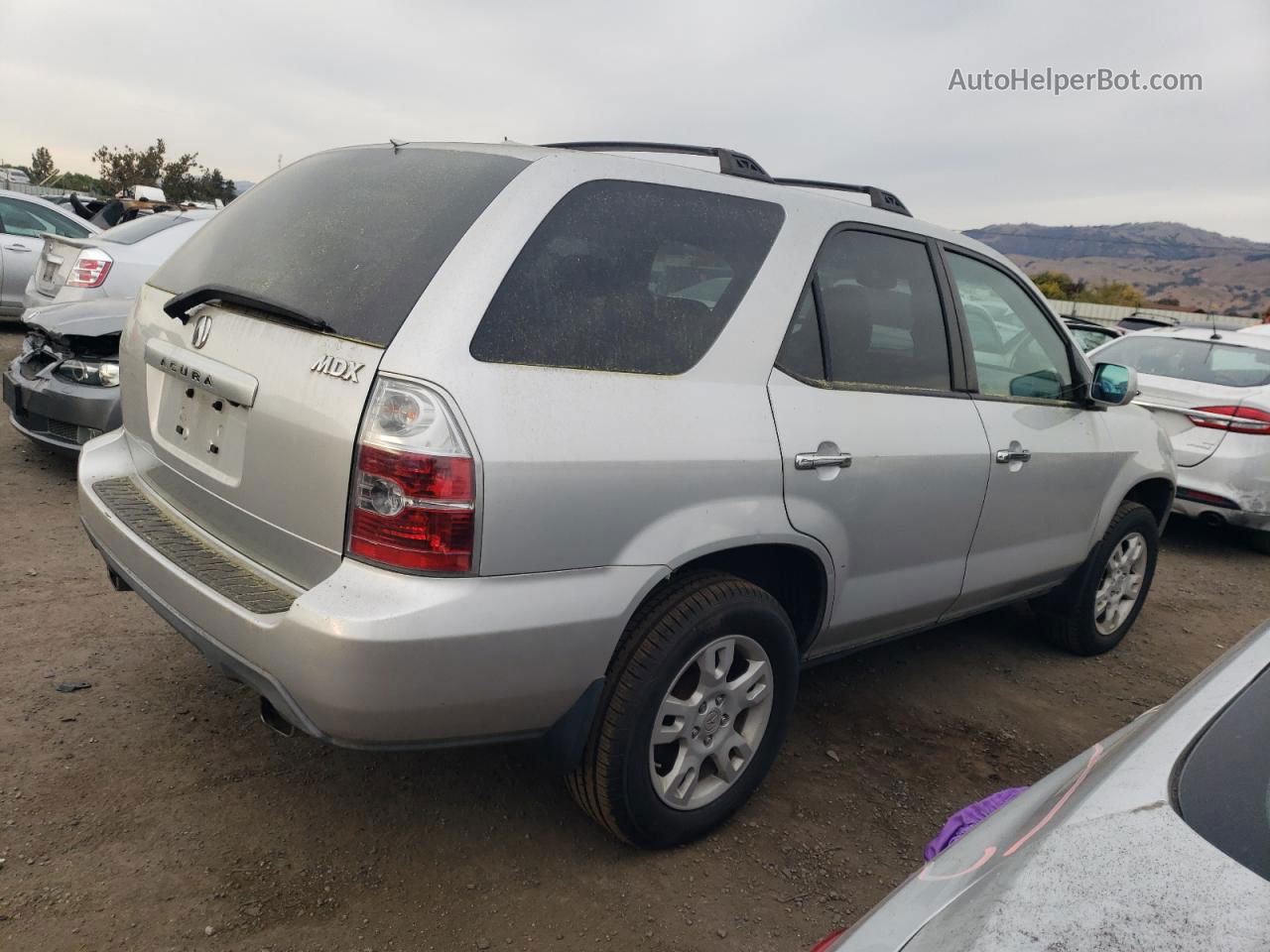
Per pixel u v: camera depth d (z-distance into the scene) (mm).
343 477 2127
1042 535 3877
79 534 4711
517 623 2146
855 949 1295
